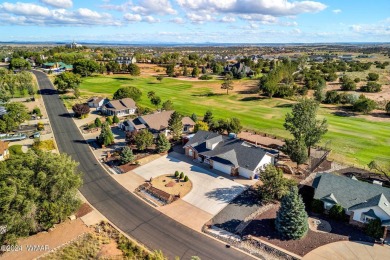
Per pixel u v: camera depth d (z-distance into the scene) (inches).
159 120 2844.5
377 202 1414.9
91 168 2097.7
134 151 2374.5
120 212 1576.0
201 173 2018.9
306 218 1358.3
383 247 1306.6
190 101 4252.0
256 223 1481.3
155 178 1943.9
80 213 1552.7
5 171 1343.5
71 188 1435.8
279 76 4859.7
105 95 4436.5
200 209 1606.8
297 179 1929.1
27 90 4463.6
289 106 3919.8
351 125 3120.1
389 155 2330.2
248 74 6565.0
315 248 1295.5
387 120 3309.5
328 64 7116.1
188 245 1328.7
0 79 4183.1
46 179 1355.8
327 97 4072.3
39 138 2605.8
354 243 1330.0
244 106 3971.5
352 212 1462.8
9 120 2687.0
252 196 1734.7
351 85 4581.7
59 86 4375.0
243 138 2691.9
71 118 3321.9
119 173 2026.3
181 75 6663.4
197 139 2320.4
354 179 1636.3
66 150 2418.8
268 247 1306.6
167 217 1536.7
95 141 2620.6
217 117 3422.7
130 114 3503.9
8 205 1233.4
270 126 3085.6
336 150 2440.9
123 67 6963.6
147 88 5132.9
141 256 1243.8
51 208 1339.8
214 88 5231.3
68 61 7864.2
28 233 1306.6
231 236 1392.7
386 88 4729.3
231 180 1924.2
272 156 2092.8
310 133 2098.9
